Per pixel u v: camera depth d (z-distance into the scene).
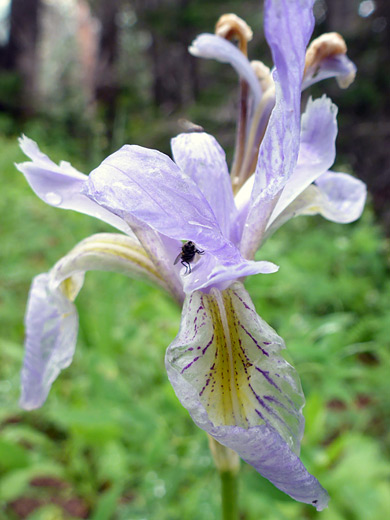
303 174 0.10
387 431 0.23
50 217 0.38
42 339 0.11
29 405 0.11
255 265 0.07
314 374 0.21
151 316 0.22
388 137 0.54
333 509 0.16
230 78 0.73
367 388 0.22
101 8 0.97
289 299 0.28
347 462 0.17
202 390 0.08
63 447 0.21
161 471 0.15
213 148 0.09
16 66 1.13
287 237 0.39
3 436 0.19
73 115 0.98
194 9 0.76
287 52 0.07
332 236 0.41
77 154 0.68
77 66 1.46
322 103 0.10
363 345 0.24
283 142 0.07
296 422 0.08
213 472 0.14
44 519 0.18
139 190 0.07
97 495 0.20
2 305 0.28
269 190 0.08
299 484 0.06
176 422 0.17
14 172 0.51
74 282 0.11
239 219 0.09
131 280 0.27
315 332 0.17
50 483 0.21
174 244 0.09
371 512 0.16
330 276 0.34
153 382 0.21
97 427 0.16
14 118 0.98
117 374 0.19
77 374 0.23
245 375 0.08
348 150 0.57
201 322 0.08
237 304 0.08
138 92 1.01
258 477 0.13
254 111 0.11
